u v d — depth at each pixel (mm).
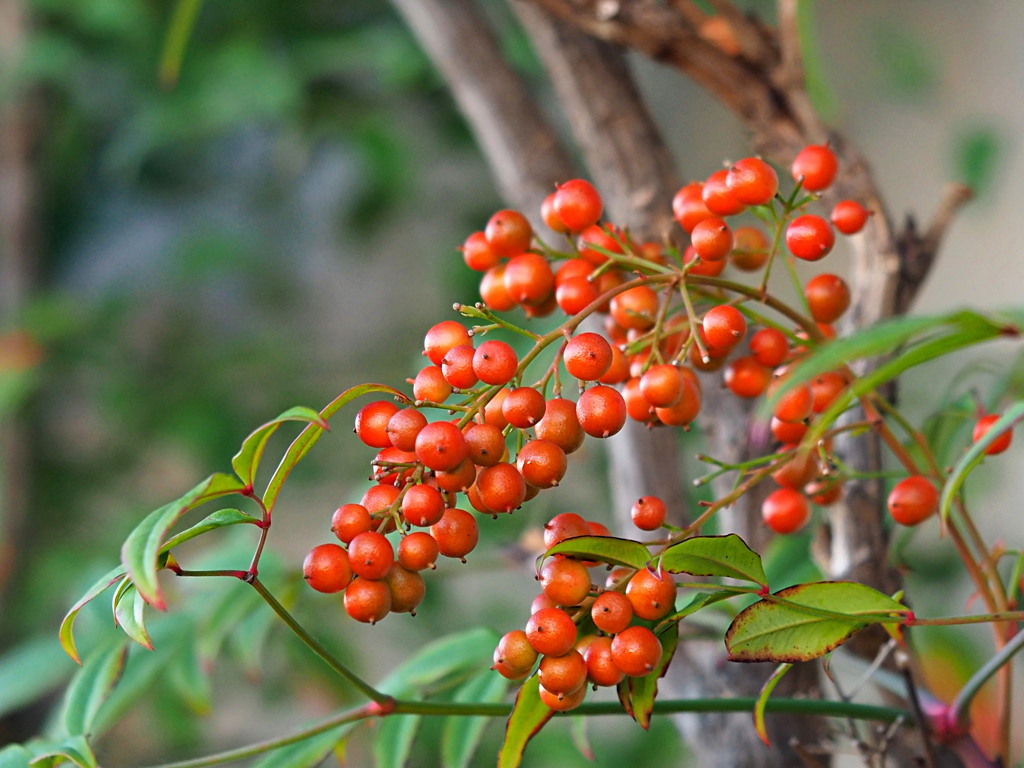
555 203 510
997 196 1472
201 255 1656
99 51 1487
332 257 1938
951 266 1579
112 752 1384
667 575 474
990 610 529
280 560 638
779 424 518
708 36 584
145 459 1606
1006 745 531
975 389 577
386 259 1964
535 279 508
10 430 1479
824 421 466
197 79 1436
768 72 583
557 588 474
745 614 486
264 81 1404
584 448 1061
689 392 497
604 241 512
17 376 1416
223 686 1402
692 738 595
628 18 581
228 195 1838
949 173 1459
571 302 502
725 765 586
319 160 1798
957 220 1559
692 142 1866
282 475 477
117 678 577
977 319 445
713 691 588
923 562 1142
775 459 512
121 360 1612
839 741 581
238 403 1595
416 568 471
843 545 569
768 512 531
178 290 1737
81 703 573
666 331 497
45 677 634
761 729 499
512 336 812
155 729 1380
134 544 449
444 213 1817
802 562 577
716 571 480
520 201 647
